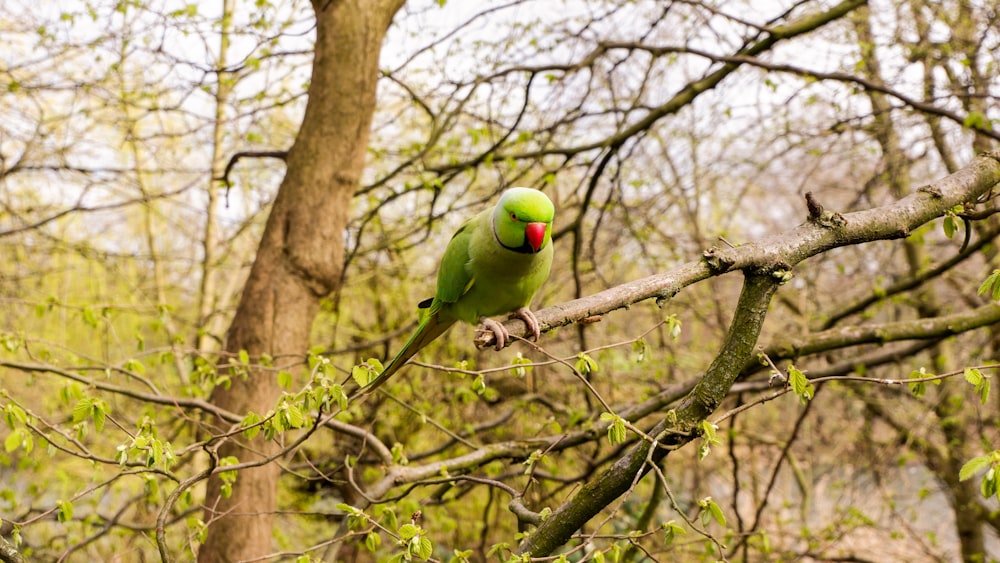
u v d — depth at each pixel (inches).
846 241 112.1
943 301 370.3
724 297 353.1
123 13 258.8
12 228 347.3
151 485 156.9
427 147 274.1
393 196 294.0
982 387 110.3
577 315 111.0
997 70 262.7
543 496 303.7
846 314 293.3
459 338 395.9
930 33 277.7
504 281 141.7
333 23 229.1
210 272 422.9
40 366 196.5
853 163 325.1
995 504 394.9
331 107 228.2
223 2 316.8
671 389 222.1
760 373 287.7
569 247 380.5
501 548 137.4
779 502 426.9
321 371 138.0
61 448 144.0
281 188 233.9
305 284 228.4
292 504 333.7
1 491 253.1
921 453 354.6
